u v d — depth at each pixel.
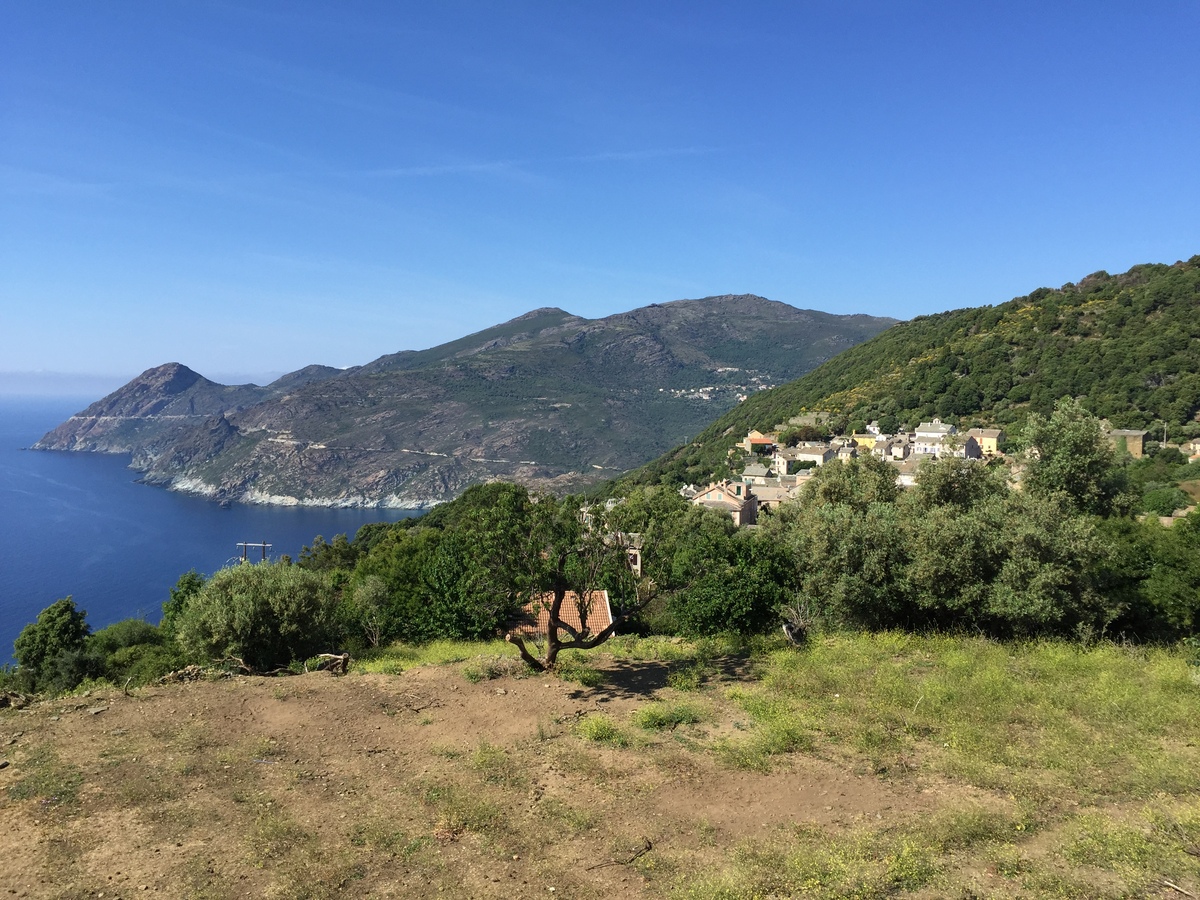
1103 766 8.42
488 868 6.31
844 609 17.41
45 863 6.23
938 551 16.53
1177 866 6.05
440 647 21.06
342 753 9.25
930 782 8.12
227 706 11.11
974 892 5.78
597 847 6.70
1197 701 10.66
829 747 9.27
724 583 18.92
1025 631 15.81
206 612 16.91
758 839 6.80
